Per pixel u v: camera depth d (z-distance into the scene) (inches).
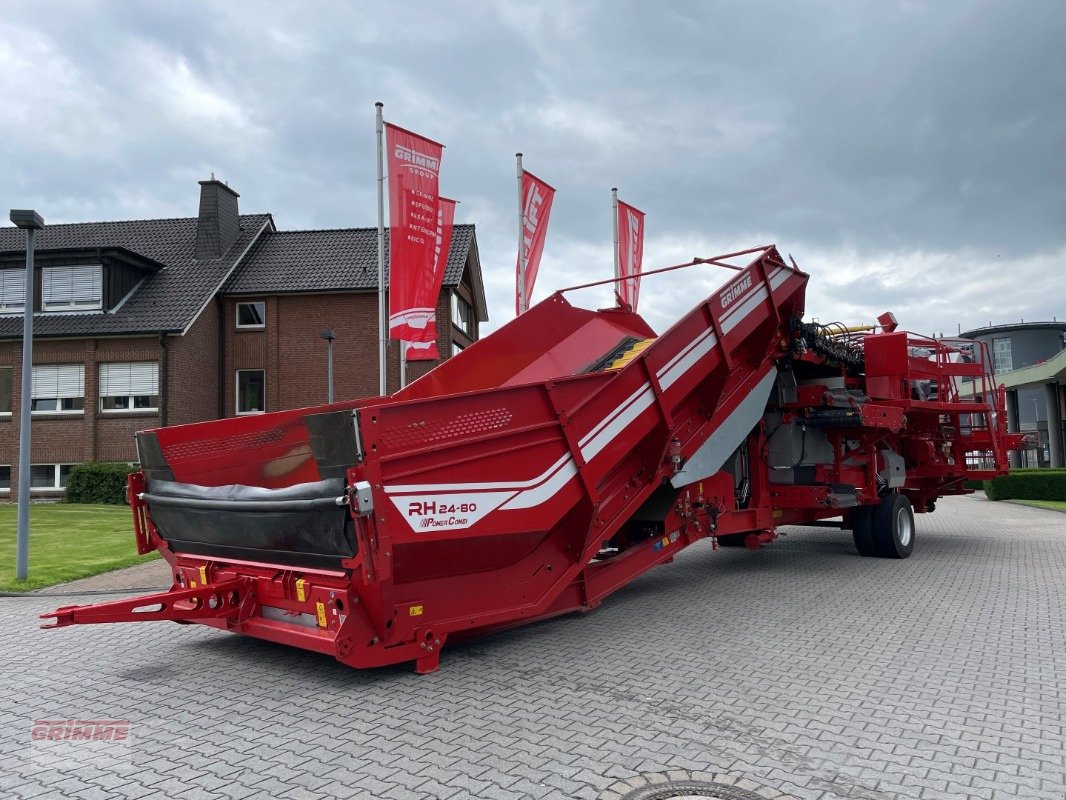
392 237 520.7
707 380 315.6
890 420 412.2
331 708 194.1
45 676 227.6
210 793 146.6
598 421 257.0
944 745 168.6
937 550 486.9
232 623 230.4
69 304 956.0
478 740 171.5
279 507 208.5
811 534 584.4
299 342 1000.9
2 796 146.1
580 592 276.2
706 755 162.7
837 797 143.6
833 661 234.1
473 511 218.1
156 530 267.4
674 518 322.0
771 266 347.9
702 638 262.2
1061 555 462.0
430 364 970.1
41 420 935.0
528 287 588.1
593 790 146.2
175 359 920.9
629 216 666.8
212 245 1042.1
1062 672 223.0
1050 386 1337.4
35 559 453.1
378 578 193.3
